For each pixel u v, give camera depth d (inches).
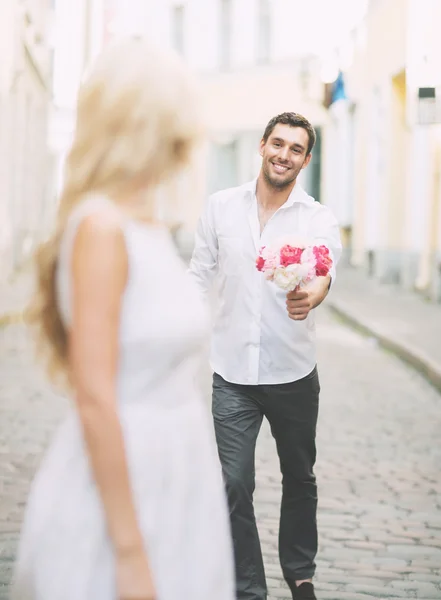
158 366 71.9
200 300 74.8
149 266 70.2
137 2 1381.6
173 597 72.7
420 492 222.8
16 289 700.0
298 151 135.6
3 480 222.7
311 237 137.4
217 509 77.9
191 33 1393.9
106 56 72.8
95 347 66.8
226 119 1347.2
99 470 66.4
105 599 70.4
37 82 965.8
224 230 138.3
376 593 160.2
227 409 138.3
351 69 1034.7
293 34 1246.9
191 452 75.1
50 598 71.7
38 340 77.4
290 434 141.3
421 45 666.2
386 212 875.4
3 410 308.5
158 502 72.2
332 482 229.6
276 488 223.0
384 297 745.0
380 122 913.5
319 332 567.2
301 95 1235.2
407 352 442.6
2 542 177.6
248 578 133.8
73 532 71.6
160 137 71.3
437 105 498.9
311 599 145.6
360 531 192.5
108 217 68.8
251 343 137.3
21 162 831.7
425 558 178.5
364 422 305.3
